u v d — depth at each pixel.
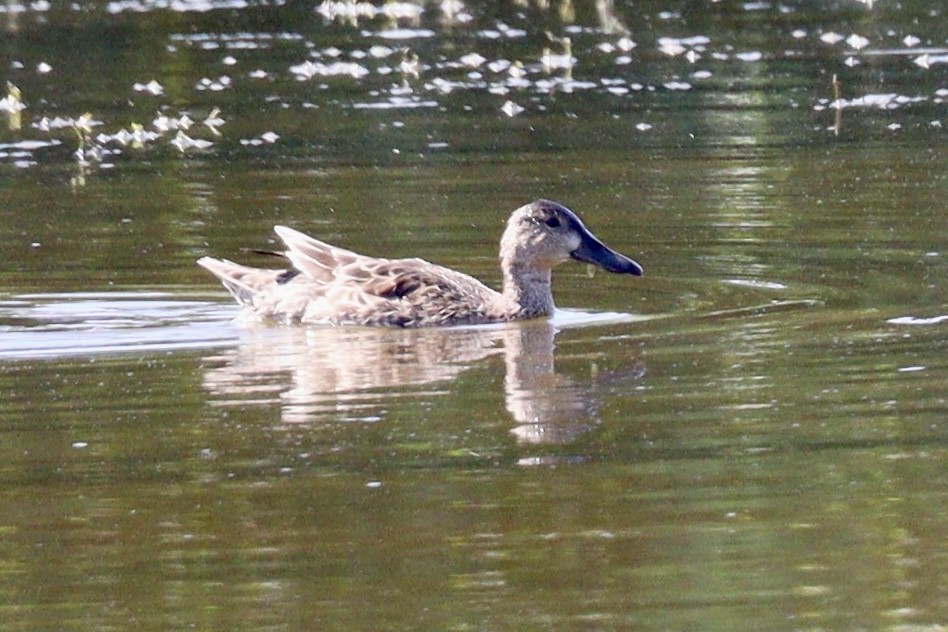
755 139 23.41
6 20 34.06
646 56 29.66
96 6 35.56
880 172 21.14
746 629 9.13
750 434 11.84
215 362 13.98
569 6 34.38
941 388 12.73
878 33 31.05
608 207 19.78
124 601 9.55
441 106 26.14
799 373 13.23
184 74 29.05
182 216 19.72
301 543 10.21
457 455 11.55
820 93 26.38
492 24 33.22
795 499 10.70
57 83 28.39
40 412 12.63
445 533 10.31
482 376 13.45
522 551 10.06
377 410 12.52
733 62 28.97
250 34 32.69
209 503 10.81
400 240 18.59
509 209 19.83
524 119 25.06
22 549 10.21
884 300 15.48
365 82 28.19
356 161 22.58
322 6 35.38
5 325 15.28
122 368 13.78
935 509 10.50
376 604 9.41
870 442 11.66
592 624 9.17
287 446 11.80
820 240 18.00
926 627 9.09
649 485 10.98
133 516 10.62
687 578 9.73
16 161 23.00
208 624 9.26
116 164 22.67
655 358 13.88
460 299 15.57
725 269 17.03
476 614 9.32
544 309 15.67
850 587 9.54
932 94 25.98
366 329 15.23
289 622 9.27
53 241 18.53
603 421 12.19
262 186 21.20
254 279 15.85
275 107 26.33
